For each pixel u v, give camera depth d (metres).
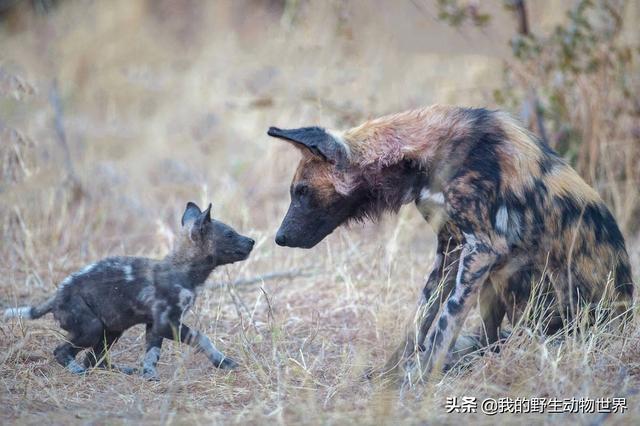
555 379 7.71
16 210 13.01
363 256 12.53
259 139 17.17
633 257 11.81
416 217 13.84
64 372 8.52
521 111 13.62
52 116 17.38
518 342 8.38
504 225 8.43
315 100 15.26
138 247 13.58
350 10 17.33
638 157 13.30
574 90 13.54
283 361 8.62
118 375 8.47
